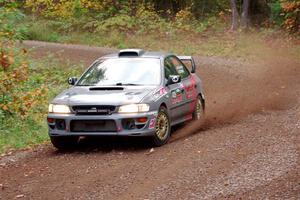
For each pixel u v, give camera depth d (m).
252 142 11.94
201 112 15.53
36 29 40.41
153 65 13.66
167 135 12.84
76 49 34.00
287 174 9.43
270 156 10.62
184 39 38.75
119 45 37.16
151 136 12.23
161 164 10.77
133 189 9.30
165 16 46.03
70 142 12.80
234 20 40.50
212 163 10.49
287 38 37.38
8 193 9.48
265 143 11.73
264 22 42.81
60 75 23.80
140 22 41.34
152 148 12.32
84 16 43.94
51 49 33.19
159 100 12.54
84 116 12.05
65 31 42.47
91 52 32.78
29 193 9.42
